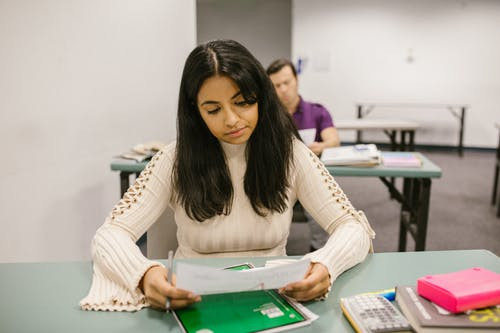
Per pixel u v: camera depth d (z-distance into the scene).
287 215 0.97
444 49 5.74
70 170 1.81
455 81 5.81
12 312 0.67
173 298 0.65
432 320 0.57
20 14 1.47
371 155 1.83
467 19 5.59
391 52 5.92
